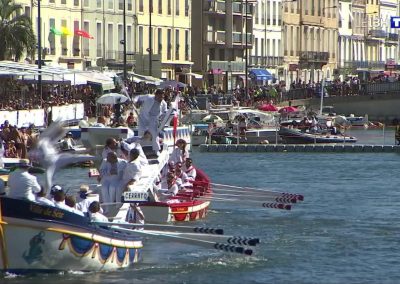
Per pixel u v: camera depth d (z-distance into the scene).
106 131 129.25
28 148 156.75
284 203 130.38
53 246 88.56
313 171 189.75
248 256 101.06
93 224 90.81
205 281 91.81
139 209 108.31
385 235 114.75
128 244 95.19
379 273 96.69
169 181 123.81
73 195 98.81
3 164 123.56
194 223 120.56
